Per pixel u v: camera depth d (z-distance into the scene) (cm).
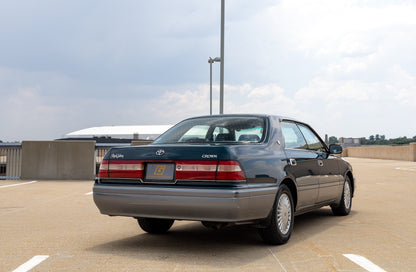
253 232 593
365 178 1608
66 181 1467
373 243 522
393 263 428
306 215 761
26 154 1541
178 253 468
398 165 2675
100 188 493
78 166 1528
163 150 468
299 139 607
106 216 735
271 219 489
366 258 446
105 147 1544
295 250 483
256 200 455
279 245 509
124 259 441
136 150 484
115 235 571
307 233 588
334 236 566
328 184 659
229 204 429
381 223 670
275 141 530
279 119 574
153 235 572
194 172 447
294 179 539
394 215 753
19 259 443
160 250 482
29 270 401
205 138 526
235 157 445
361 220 700
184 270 398
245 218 446
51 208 832
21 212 781
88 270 400
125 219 704
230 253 468
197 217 444
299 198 556
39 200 955
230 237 557
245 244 514
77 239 545
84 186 1284
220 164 440
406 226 642
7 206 860
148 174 472
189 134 540
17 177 1545
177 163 457
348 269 405
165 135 558
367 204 899
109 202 486
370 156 4612
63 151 1534
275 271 397
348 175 775
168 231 601
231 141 512
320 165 632
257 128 532
